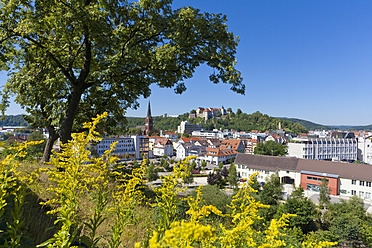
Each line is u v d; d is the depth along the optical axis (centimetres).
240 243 237
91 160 249
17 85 1085
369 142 10075
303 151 9056
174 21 988
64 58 1154
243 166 5759
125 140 8869
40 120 1360
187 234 131
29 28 907
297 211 2205
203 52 1027
